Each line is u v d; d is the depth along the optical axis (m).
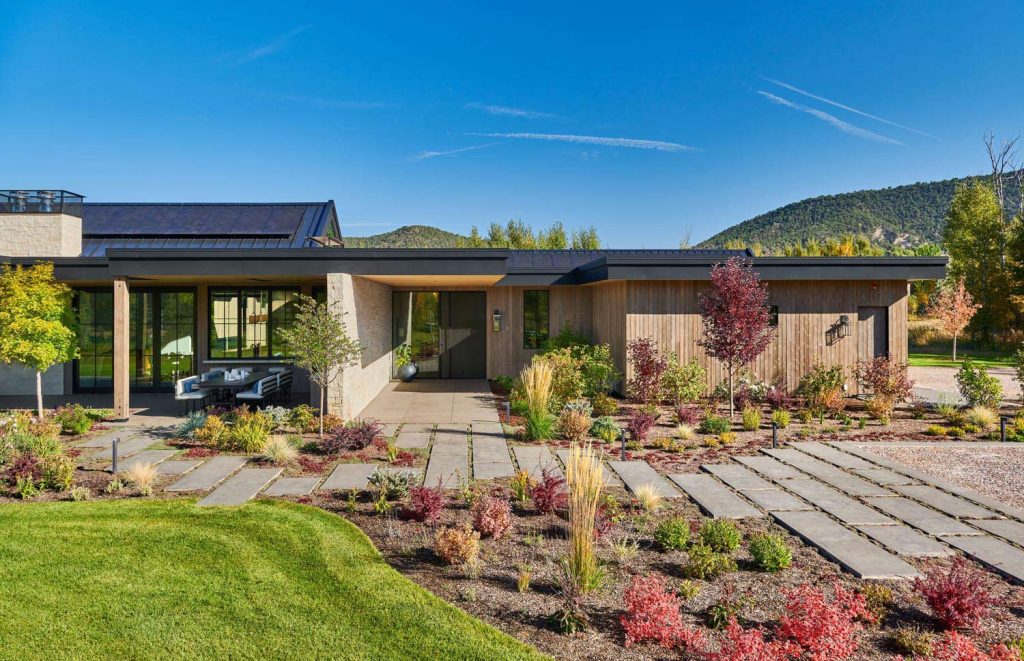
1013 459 9.50
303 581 5.41
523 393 13.45
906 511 7.10
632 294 14.73
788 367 14.95
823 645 4.09
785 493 7.78
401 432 11.32
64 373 15.77
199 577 5.48
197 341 16.27
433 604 5.00
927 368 23.31
